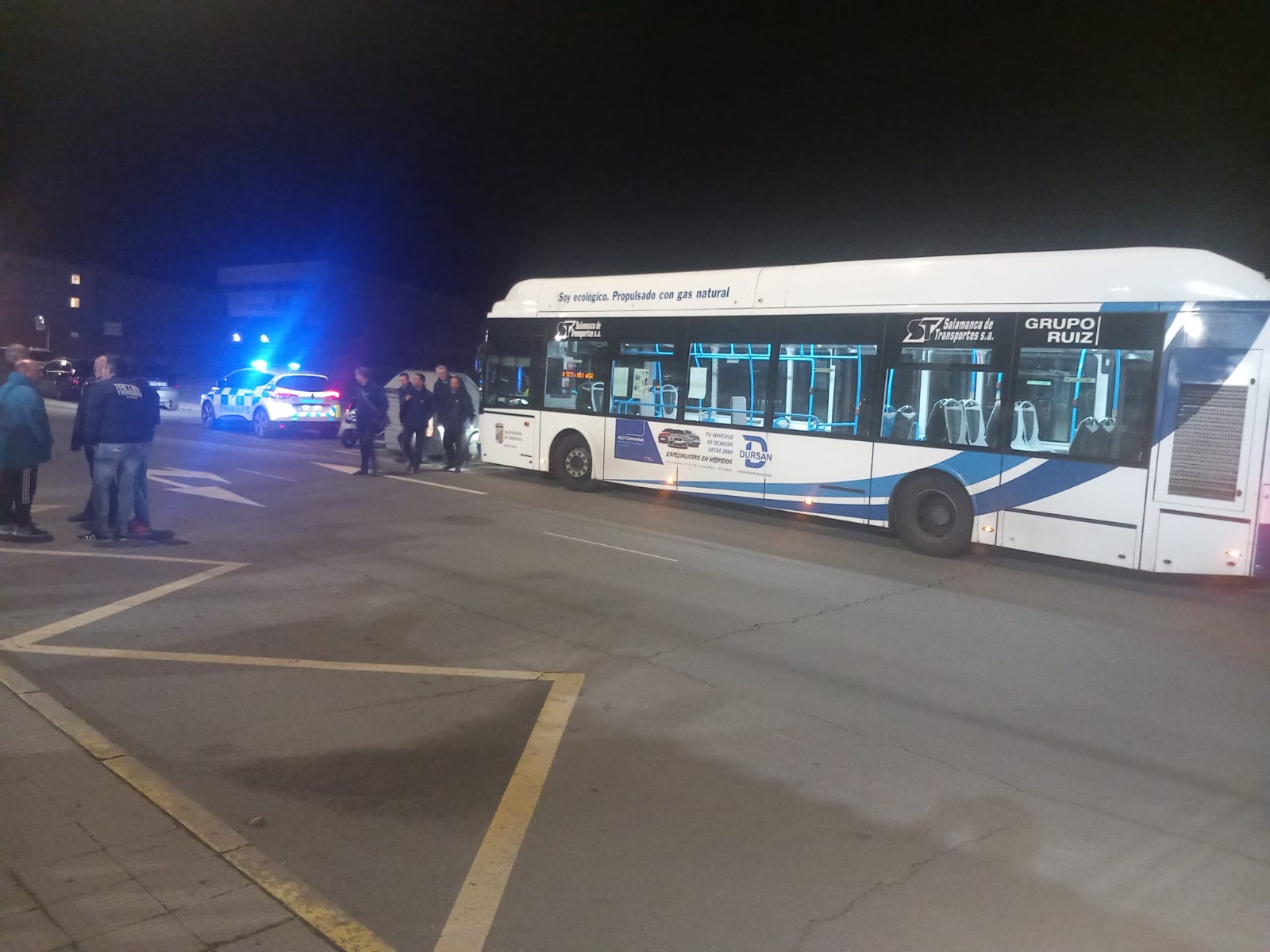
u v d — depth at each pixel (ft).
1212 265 29.99
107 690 18.31
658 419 44.37
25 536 31.32
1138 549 30.78
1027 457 33.01
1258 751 17.61
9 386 30.53
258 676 19.47
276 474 52.03
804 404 39.06
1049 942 11.15
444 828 13.41
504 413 52.16
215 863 11.69
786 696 19.66
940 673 21.71
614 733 17.26
